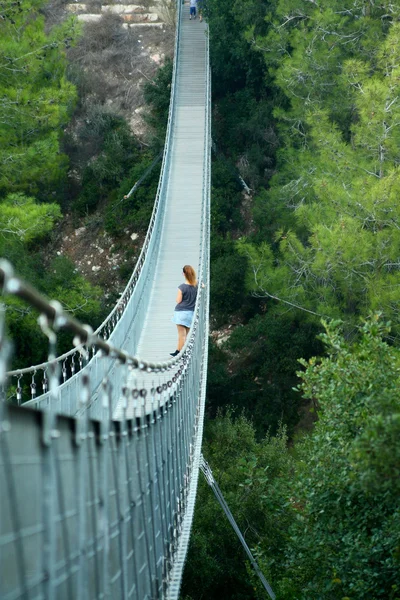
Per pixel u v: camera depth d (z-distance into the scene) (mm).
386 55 23391
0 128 23469
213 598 18859
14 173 24625
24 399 23672
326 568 10062
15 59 22578
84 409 4238
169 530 8023
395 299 20141
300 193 27953
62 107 24031
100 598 4559
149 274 21078
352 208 22281
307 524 10109
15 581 3277
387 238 21375
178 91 37156
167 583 7531
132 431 5891
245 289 31781
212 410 29531
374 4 26844
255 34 35781
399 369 8984
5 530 3188
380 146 22438
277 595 13078
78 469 4250
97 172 37344
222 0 38344
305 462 11344
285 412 28859
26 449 3379
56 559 3746
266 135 37125
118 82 41469
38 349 24422
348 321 22672
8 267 3002
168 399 8414
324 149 23562
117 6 44781
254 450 21375
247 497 18828
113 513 5250
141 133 39094
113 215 35844
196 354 13883
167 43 42938
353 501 9242
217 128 38938
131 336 16344
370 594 8953
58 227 36406
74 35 24922
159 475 7352
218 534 18984
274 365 29172
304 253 24719
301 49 27281
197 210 27516
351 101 26625
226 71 39250
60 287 23703
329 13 26375
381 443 6484
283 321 29453
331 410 8984
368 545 8781
